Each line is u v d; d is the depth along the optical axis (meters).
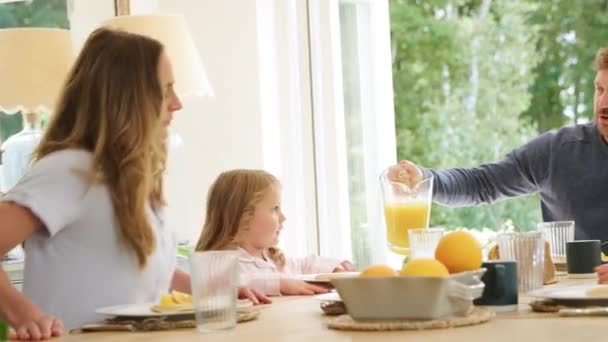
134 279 2.11
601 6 4.63
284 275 2.58
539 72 4.78
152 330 1.71
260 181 3.13
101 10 4.52
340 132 4.91
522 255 2.07
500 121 4.87
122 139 2.12
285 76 4.80
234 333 1.58
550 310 1.69
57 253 2.07
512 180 3.62
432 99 5.00
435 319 1.54
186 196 4.66
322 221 4.87
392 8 5.07
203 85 4.14
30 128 4.00
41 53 3.81
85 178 2.06
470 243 1.71
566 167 3.54
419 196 2.38
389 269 1.63
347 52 4.97
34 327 1.71
